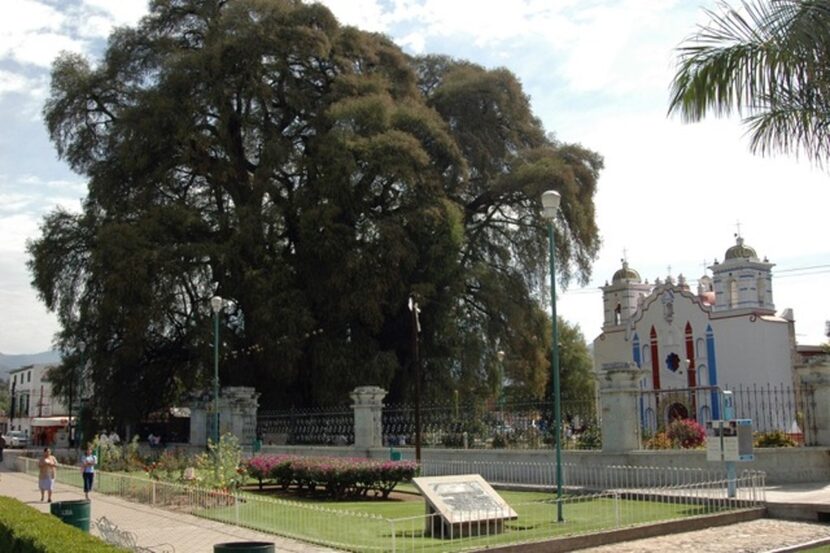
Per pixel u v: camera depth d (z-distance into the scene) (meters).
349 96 40.38
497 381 40.22
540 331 41.84
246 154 42.72
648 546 12.35
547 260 42.16
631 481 18.64
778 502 15.00
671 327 56.16
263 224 37.19
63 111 42.22
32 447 63.41
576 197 41.62
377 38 46.69
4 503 13.12
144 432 42.44
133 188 40.69
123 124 39.28
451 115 46.16
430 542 12.48
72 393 41.53
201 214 39.91
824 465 18.77
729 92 11.45
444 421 25.16
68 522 13.49
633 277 61.91
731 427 15.53
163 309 35.72
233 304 37.50
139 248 35.12
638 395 19.86
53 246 39.97
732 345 52.22
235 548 8.77
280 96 41.59
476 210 44.75
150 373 40.25
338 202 37.41
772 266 54.06
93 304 38.12
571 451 20.00
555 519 14.54
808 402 19.69
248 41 39.38
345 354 35.53
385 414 27.56
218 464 21.19
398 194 38.31
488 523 13.08
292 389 39.25
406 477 20.02
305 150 41.59
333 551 12.20
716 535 13.18
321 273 37.56
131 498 21.56
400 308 38.25
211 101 39.00
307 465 20.80
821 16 10.76
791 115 11.63
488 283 39.91
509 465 21.39
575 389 69.50
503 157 45.72
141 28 43.38
